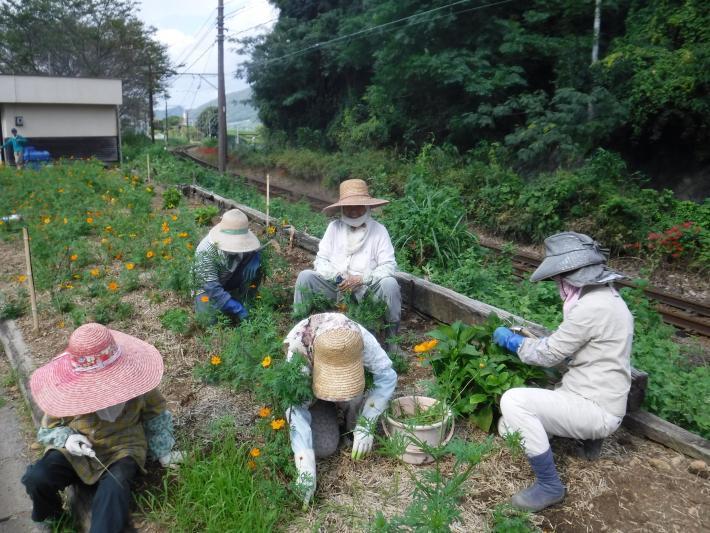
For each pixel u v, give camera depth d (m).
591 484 3.12
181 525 2.81
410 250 7.29
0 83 22.70
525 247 12.57
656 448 3.43
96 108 25.05
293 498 2.99
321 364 2.97
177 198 10.62
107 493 2.73
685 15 14.73
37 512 2.96
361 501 3.02
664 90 13.80
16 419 4.19
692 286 9.24
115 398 2.79
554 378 3.60
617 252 11.16
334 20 28.89
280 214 10.28
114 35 38.09
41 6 35.69
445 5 17.28
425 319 5.50
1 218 9.12
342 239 4.80
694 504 2.95
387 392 3.34
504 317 4.53
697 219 11.04
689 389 4.01
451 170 15.73
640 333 5.27
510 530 2.71
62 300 5.77
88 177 12.88
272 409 3.52
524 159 15.13
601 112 14.59
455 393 3.64
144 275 6.67
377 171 18.47
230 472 2.96
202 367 4.23
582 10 17.16
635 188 12.55
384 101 22.69
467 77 17.22
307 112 32.72
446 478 3.16
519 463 3.32
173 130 74.00
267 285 5.88
